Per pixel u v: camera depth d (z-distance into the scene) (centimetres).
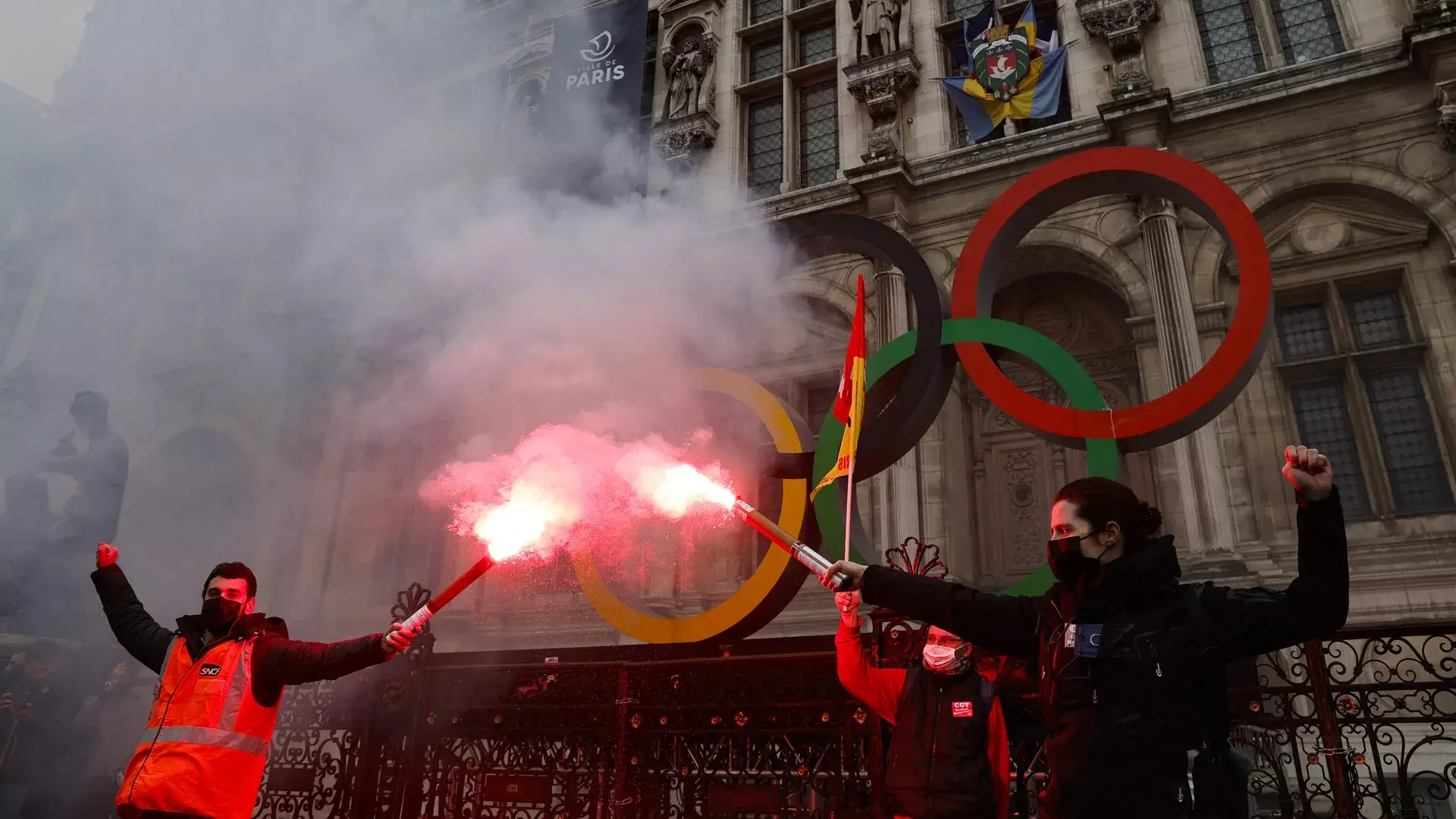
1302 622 172
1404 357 962
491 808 506
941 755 289
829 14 1495
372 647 284
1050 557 202
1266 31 1125
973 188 1187
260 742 301
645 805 470
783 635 1096
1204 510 900
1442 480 916
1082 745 178
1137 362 1121
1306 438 991
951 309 550
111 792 677
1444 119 931
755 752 459
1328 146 1009
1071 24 1227
